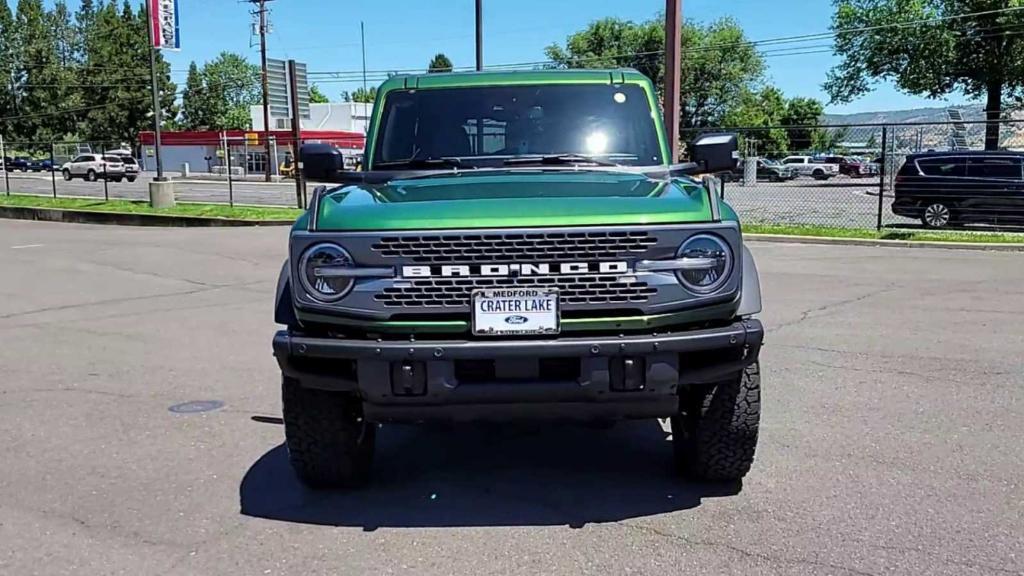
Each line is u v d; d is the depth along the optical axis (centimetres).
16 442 539
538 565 365
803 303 994
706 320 384
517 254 371
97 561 374
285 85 3703
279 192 4034
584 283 372
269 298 1109
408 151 523
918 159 1955
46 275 1338
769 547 377
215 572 362
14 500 445
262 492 455
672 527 401
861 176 4103
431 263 373
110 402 630
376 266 376
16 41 9194
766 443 514
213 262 1484
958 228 1909
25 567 369
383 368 374
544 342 367
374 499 445
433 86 541
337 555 378
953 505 419
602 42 7512
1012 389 624
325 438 434
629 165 504
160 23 2770
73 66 9838
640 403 379
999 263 1374
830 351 750
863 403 595
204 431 559
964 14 4134
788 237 1748
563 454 514
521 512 425
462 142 522
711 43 7338
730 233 380
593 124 522
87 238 1959
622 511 423
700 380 387
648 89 539
